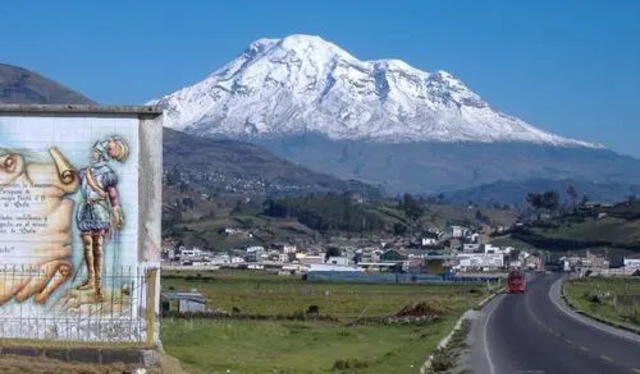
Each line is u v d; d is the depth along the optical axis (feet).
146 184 85.40
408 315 238.68
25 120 85.20
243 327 161.58
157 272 85.30
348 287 442.09
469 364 108.88
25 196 85.30
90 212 85.35
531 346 136.77
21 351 79.15
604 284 488.44
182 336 123.44
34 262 85.35
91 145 85.25
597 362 111.75
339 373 99.50
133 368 76.95
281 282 475.72
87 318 84.94
